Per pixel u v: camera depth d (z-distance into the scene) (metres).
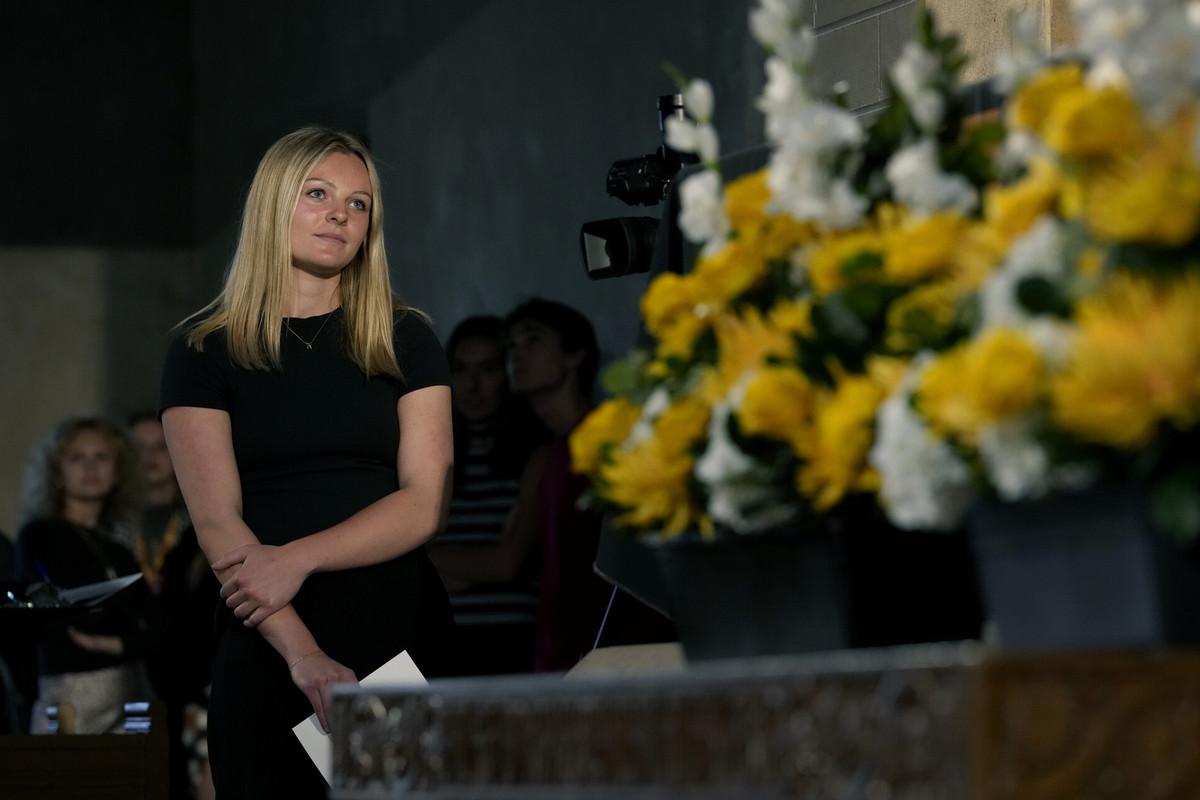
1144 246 1.93
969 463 2.03
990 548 2.06
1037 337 1.95
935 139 2.38
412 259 11.84
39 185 15.27
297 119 13.60
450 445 4.95
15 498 14.87
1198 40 1.95
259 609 4.53
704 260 2.46
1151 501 1.91
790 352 2.30
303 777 4.60
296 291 4.88
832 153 2.37
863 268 2.24
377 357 4.84
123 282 15.37
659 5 9.33
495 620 7.90
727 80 8.77
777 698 1.94
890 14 6.75
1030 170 2.25
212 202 15.17
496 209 10.89
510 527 7.98
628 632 4.94
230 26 14.87
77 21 15.47
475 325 8.48
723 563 2.36
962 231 2.17
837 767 1.88
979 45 6.18
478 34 11.12
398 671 4.23
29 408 15.04
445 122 11.49
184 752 9.07
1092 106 1.98
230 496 4.70
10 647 6.33
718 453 2.28
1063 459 1.92
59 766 5.37
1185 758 1.86
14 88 15.28
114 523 9.55
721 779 1.99
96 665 8.81
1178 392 1.85
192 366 4.79
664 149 6.34
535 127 10.53
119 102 15.48
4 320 15.07
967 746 1.76
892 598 2.28
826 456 2.17
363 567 4.68
